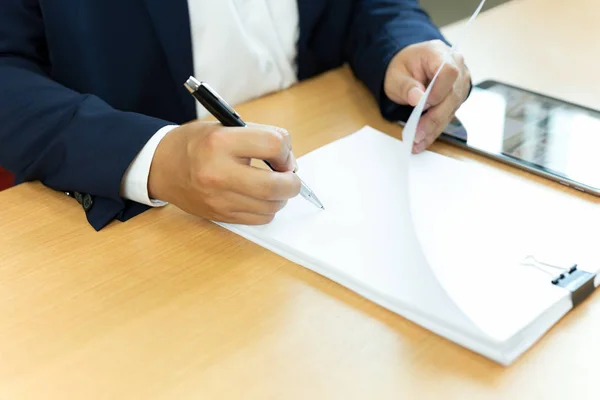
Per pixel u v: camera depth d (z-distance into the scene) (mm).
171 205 690
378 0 1029
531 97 895
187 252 619
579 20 1180
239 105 913
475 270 561
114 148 670
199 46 966
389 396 464
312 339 515
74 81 907
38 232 651
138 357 502
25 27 847
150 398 468
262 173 614
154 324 534
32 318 544
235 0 998
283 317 537
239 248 623
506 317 507
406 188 586
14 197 710
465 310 515
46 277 590
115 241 636
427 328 521
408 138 667
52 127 715
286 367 490
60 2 856
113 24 904
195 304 553
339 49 1066
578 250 593
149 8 907
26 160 716
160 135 676
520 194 687
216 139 616
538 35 1116
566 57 1031
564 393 466
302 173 722
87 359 503
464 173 725
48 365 499
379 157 756
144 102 971
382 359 496
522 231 621
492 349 492
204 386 476
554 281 548
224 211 625
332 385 474
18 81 770
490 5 1243
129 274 591
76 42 885
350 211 656
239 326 529
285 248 608
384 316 537
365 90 962
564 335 514
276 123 860
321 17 1051
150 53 939
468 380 477
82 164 675
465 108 868
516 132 808
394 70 882
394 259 583
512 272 560
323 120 869
